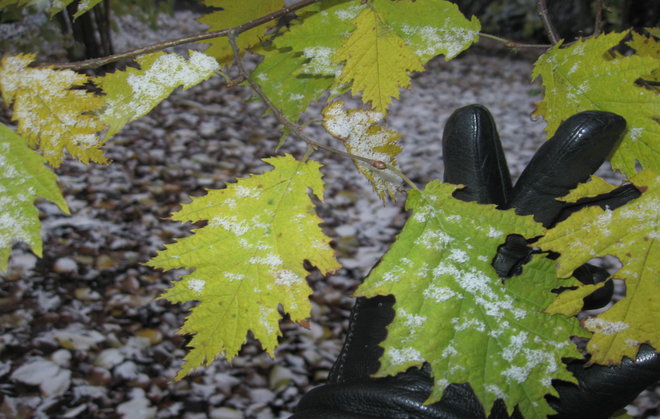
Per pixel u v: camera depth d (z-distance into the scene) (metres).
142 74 0.24
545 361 0.22
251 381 1.25
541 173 0.33
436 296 0.23
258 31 0.31
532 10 3.90
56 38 1.53
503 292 0.23
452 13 0.28
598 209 0.24
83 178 1.86
